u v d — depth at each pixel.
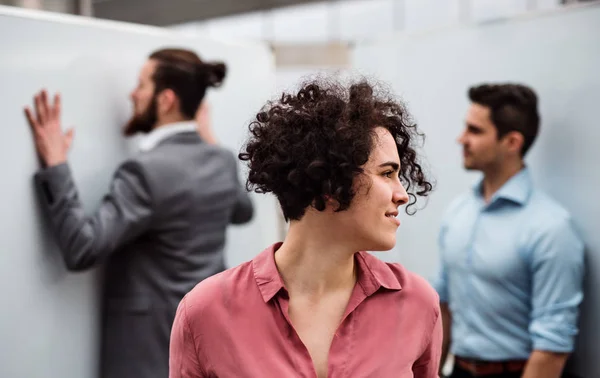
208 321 1.21
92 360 2.41
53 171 2.19
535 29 2.59
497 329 2.32
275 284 1.21
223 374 1.19
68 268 2.19
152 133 2.41
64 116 2.31
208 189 2.37
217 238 2.43
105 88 2.45
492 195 2.40
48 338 2.28
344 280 1.25
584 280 2.38
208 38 2.91
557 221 2.24
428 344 1.29
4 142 2.13
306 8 7.05
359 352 1.20
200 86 2.40
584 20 2.40
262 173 1.19
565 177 2.47
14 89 2.16
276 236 3.21
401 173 1.28
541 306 2.21
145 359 2.33
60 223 2.17
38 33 2.23
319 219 1.20
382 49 3.22
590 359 2.36
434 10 6.30
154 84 2.37
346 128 1.13
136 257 2.34
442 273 2.58
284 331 1.20
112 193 2.26
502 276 2.29
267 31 7.29
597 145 2.36
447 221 2.54
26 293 2.21
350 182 1.14
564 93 2.47
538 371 2.19
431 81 3.03
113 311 2.38
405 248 3.20
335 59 3.40
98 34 2.43
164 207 2.26
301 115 1.16
